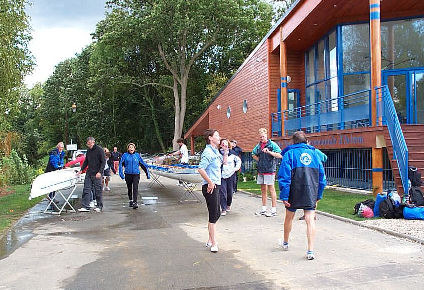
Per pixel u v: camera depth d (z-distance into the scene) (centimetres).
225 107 2911
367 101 1527
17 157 2392
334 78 1809
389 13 1664
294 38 1962
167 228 909
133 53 4644
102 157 1192
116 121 5234
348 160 1595
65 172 1201
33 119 6906
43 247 752
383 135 1201
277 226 893
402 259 607
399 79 1666
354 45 1720
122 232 877
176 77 4453
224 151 998
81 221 1028
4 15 1373
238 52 4553
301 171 631
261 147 1023
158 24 3831
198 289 507
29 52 1558
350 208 1056
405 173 1019
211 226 691
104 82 4416
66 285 536
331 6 1577
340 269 568
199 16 3762
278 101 2142
